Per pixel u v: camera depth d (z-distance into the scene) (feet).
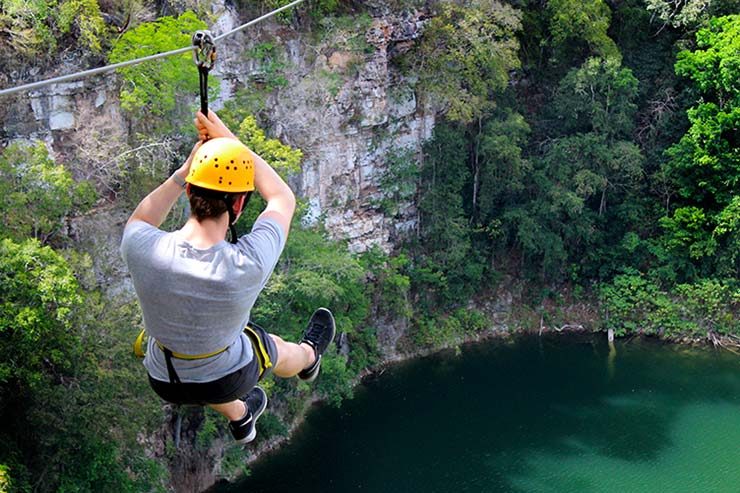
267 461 122.11
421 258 160.86
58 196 93.15
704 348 159.02
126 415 89.20
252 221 115.24
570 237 165.48
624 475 120.37
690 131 160.15
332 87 133.90
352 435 129.80
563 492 116.26
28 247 80.84
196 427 116.57
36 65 107.45
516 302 167.73
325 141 143.74
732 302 162.50
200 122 19.69
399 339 155.74
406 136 156.76
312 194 143.64
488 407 139.44
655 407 139.74
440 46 151.12
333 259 124.47
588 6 156.97
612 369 152.66
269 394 121.70
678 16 162.40
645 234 169.27
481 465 123.03
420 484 118.11
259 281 18.04
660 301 163.02
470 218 163.12
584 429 133.08
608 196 168.04
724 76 154.92
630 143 161.38
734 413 137.59
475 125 160.97
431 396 142.72
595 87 160.04
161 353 18.71
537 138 168.55
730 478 119.14
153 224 18.92
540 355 157.89
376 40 145.79
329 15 140.56
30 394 85.66
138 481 97.04
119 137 112.98
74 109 111.14
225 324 18.01
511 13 149.59
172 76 107.45
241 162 18.04
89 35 106.63
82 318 86.63
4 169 90.74
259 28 131.44
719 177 159.94
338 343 142.72
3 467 76.33
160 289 17.51
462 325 161.89
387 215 156.66
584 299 169.17
